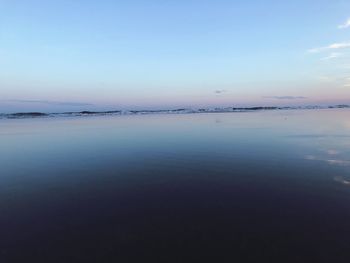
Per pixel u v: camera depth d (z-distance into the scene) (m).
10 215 10.66
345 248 8.02
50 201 12.02
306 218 9.88
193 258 7.73
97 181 14.78
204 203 11.45
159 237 8.84
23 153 23.17
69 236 9.05
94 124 59.56
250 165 17.22
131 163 18.61
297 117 70.56
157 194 12.62
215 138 29.70
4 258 7.95
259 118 70.75
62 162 19.44
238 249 8.09
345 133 31.06
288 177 14.60
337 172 15.21
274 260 7.56
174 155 20.86
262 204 11.20
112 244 8.52
